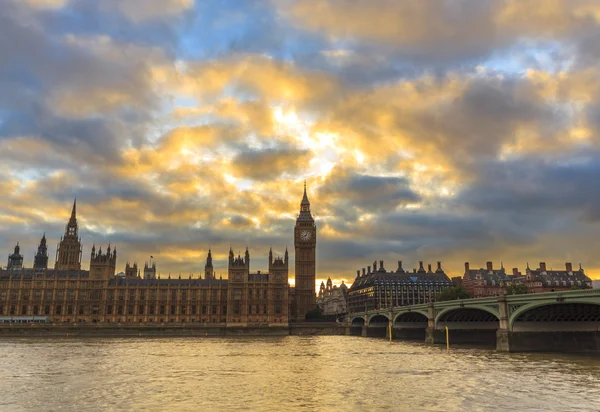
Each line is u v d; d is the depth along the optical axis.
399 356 95.88
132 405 47.03
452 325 136.88
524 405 46.03
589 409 44.34
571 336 101.25
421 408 45.12
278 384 59.53
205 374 69.06
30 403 48.22
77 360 89.50
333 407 45.75
